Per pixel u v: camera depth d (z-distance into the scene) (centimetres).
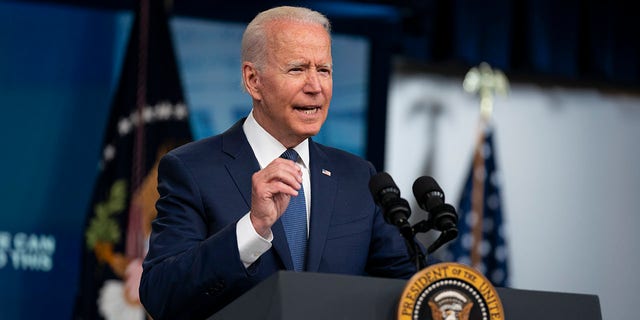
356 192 771
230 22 1524
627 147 1856
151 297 672
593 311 622
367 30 1564
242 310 585
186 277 647
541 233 1800
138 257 1394
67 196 1463
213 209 723
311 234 733
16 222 1443
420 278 565
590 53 1820
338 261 734
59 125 1470
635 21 1852
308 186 761
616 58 1838
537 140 1814
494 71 1773
